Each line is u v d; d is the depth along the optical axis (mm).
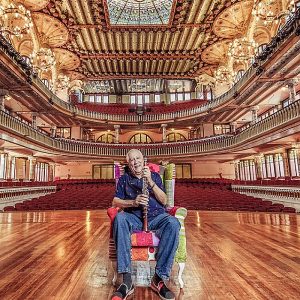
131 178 2695
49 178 24062
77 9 15305
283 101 17984
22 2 13812
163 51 20625
